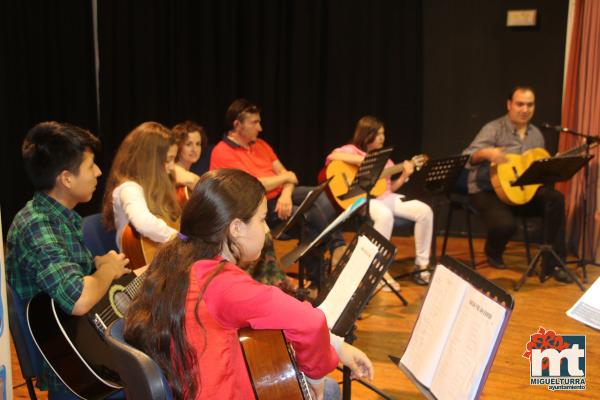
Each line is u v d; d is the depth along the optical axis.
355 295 1.88
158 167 2.64
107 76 5.54
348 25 5.26
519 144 4.44
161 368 1.35
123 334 1.41
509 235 4.28
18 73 5.01
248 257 1.45
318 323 1.42
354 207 2.48
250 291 1.38
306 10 5.30
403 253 4.81
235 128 3.99
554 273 4.17
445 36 5.23
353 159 4.12
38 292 1.93
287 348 1.45
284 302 1.41
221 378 1.36
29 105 5.13
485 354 1.49
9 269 1.94
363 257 1.94
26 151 1.94
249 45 5.47
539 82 5.04
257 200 1.42
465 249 4.93
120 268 1.96
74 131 1.96
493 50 5.13
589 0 4.44
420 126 5.30
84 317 1.94
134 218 2.47
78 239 2.04
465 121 5.27
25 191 5.11
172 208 2.67
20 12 4.98
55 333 1.86
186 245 1.42
